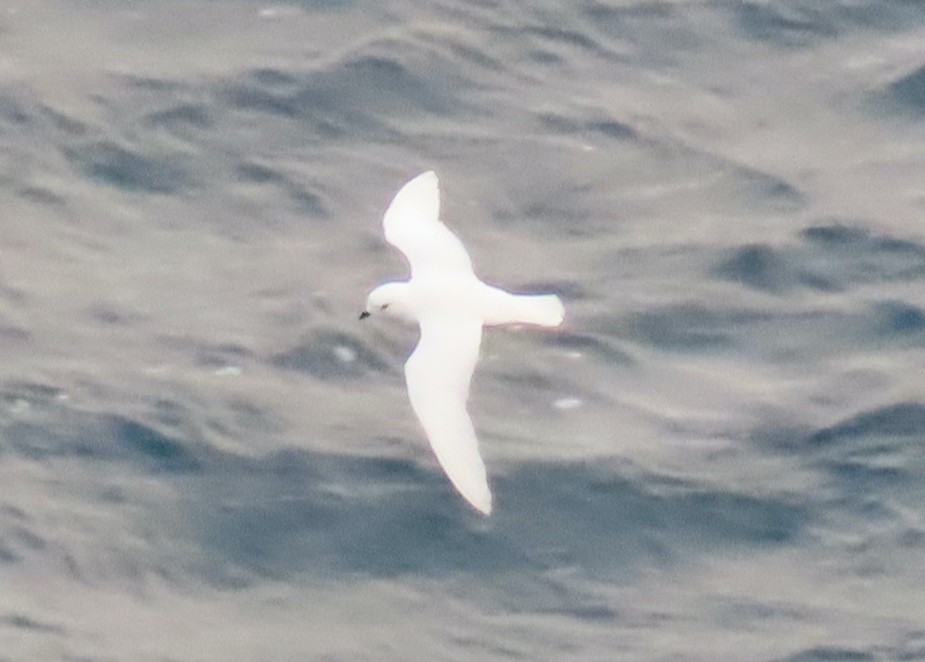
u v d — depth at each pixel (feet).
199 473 55.88
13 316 60.95
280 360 59.47
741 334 60.70
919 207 66.33
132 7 74.23
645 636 51.70
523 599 52.65
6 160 67.51
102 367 59.21
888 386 58.59
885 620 52.11
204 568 53.31
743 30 74.59
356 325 60.64
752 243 64.23
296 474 55.77
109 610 52.13
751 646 51.37
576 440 56.65
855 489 55.57
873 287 62.80
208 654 50.85
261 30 73.51
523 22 75.00
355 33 73.61
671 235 64.69
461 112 70.38
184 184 66.80
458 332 39.19
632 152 68.64
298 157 68.03
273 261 63.46
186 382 58.65
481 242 63.93
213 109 69.82
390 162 67.82
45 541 53.93
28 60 71.67
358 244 64.18
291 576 53.16
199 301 61.77
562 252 63.82
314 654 50.90
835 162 68.44
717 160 68.39
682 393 58.34
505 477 55.47
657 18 75.31
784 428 57.21
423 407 37.45
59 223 65.00
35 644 50.88
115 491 55.42
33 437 56.85
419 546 53.98
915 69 72.13
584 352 59.52
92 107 69.72
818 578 53.36
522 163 67.82
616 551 53.93
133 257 63.62
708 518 54.75
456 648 51.24
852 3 75.72
